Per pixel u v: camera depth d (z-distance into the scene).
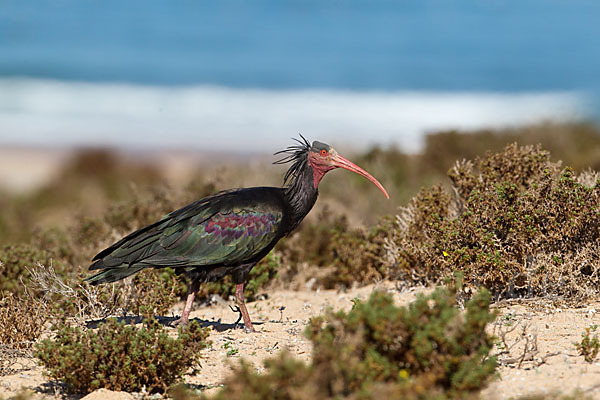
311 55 95.19
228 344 13.61
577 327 13.13
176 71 84.19
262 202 14.59
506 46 100.69
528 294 15.12
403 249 17.28
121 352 11.00
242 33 108.19
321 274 20.06
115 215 22.27
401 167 31.30
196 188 23.11
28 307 14.23
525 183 16.83
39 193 39.06
